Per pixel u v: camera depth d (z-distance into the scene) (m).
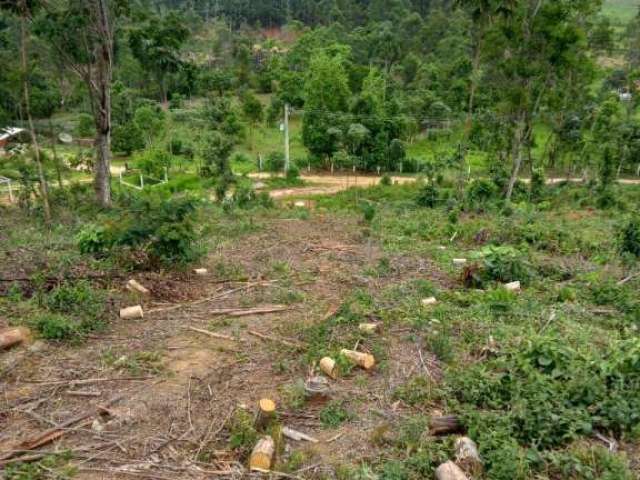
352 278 7.71
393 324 6.12
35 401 4.48
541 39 17.89
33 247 8.48
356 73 41.97
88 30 13.12
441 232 11.20
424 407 4.58
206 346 5.49
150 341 5.57
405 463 3.81
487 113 25.11
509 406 4.50
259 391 4.71
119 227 7.73
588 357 5.03
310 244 9.66
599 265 9.02
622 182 26.84
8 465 3.72
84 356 5.22
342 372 5.00
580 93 22.14
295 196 21.67
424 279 7.81
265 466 3.77
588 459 3.89
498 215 13.87
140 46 15.98
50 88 20.67
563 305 7.04
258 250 9.13
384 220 12.48
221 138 25.20
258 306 6.57
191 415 4.34
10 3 12.82
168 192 21.11
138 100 37.38
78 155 25.08
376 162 29.66
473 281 7.80
